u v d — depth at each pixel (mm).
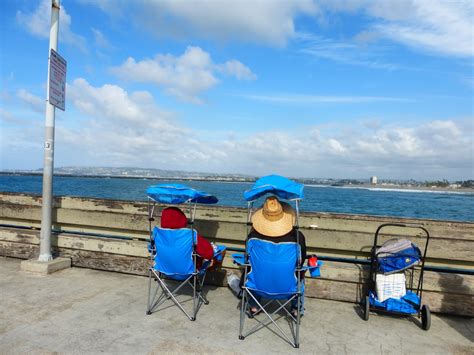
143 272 5500
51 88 5438
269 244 3502
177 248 3971
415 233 5094
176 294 4816
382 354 3338
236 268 5125
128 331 3617
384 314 4320
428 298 4391
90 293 4695
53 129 5578
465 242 4691
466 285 4285
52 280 5168
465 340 3695
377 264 4105
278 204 3795
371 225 5258
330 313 4309
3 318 3826
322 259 5277
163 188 4039
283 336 3641
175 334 3594
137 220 5930
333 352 3346
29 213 6574
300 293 3605
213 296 4801
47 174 5547
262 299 4699
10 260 6113
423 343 3592
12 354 3082
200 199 4711
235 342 3473
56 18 5539
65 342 3332
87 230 6332
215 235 5617
